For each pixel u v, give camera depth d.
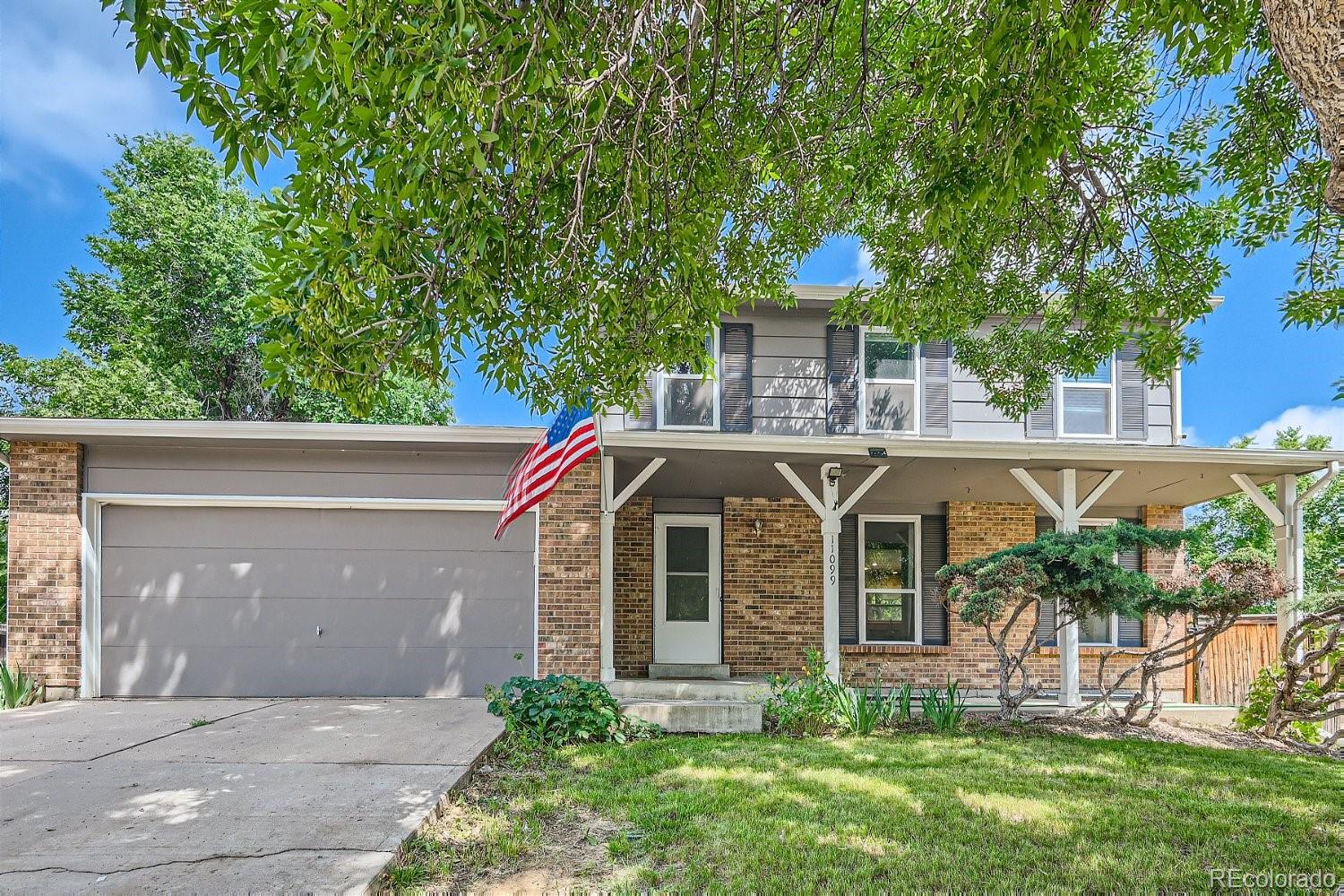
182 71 3.06
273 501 8.47
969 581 7.83
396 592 8.55
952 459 8.33
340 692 8.42
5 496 16.56
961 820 4.61
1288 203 6.04
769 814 4.70
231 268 18.16
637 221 4.50
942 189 4.36
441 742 6.13
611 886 3.65
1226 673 9.71
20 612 8.11
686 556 10.58
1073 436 10.74
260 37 2.79
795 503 10.63
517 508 7.08
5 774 5.18
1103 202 6.34
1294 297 6.23
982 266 6.41
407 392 19.80
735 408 10.47
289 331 3.86
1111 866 3.95
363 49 2.77
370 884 3.45
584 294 4.67
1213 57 4.52
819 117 5.44
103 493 8.31
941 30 4.44
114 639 8.30
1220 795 5.23
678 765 5.88
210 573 8.45
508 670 8.51
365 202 3.42
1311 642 8.22
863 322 7.83
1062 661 8.60
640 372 5.31
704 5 4.09
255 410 19.25
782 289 6.67
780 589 10.46
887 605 10.70
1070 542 7.38
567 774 5.61
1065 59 3.82
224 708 7.70
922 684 10.26
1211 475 8.93
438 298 3.74
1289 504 8.73
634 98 4.03
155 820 4.25
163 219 17.61
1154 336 6.79
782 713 7.37
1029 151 3.90
